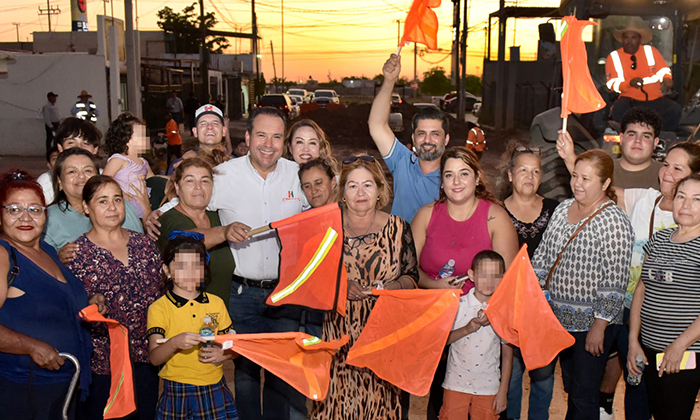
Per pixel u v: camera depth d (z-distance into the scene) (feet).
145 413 13.52
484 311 13.23
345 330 14.24
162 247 14.69
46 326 11.26
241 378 15.12
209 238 13.92
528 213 15.56
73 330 11.68
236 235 13.58
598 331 13.38
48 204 14.75
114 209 12.86
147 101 98.68
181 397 12.67
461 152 14.11
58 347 11.37
